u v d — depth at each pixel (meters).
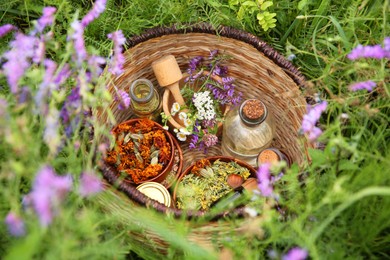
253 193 0.64
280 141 0.82
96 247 0.52
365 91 0.70
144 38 0.76
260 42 0.75
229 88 0.82
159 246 0.67
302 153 0.72
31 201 0.45
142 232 0.64
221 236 0.63
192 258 0.54
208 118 0.80
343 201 0.57
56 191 0.39
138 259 0.72
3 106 0.47
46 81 0.51
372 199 0.61
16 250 0.35
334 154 0.61
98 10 0.59
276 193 0.59
